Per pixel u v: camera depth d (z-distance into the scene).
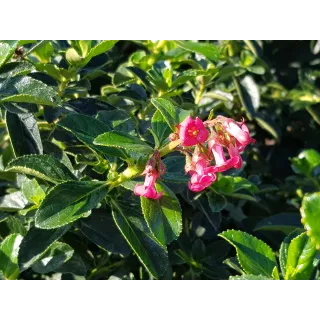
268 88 0.65
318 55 0.67
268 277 0.34
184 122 0.31
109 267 0.45
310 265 0.33
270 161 0.66
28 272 0.44
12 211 0.42
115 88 0.51
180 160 0.38
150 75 0.46
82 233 0.43
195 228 0.48
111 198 0.37
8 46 0.38
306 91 0.63
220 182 0.44
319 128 0.67
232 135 0.32
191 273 0.47
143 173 0.33
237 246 0.34
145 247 0.35
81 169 0.42
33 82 0.38
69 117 0.36
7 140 0.50
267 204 0.58
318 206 0.31
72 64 0.43
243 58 0.58
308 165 0.52
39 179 0.42
